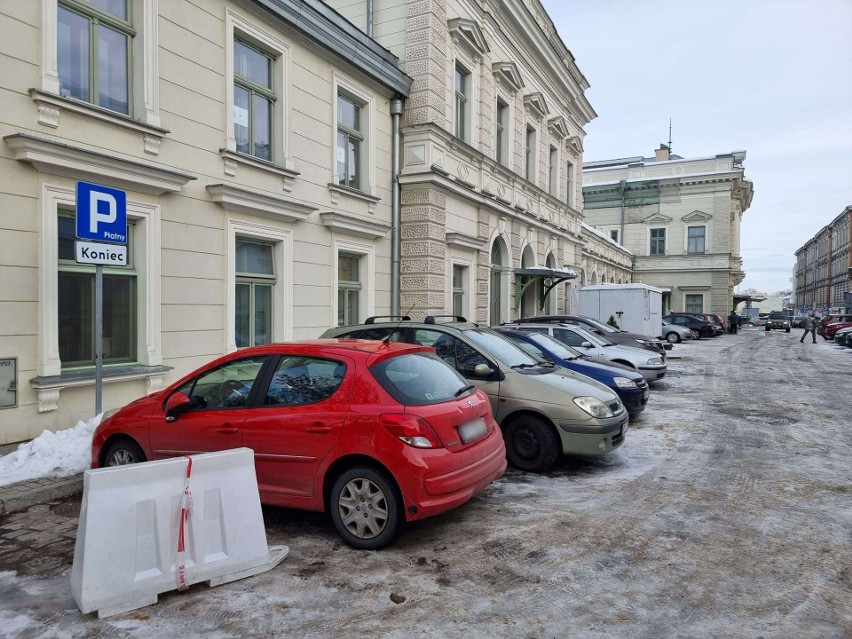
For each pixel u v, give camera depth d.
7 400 6.28
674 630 3.30
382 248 12.89
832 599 3.67
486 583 3.86
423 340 7.23
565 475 6.38
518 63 18.66
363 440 4.34
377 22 13.80
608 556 4.29
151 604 3.55
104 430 5.50
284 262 10.07
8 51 6.17
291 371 4.87
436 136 13.45
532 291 21.39
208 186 8.56
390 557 4.26
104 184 7.14
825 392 12.73
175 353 8.12
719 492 5.78
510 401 6.57
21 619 3.39
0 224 6.16
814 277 93.44
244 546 3.94
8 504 5.09
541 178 21.08
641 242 46.09
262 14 9.48
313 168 10.77
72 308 7.05
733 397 11.99
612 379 8.65
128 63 7.67
